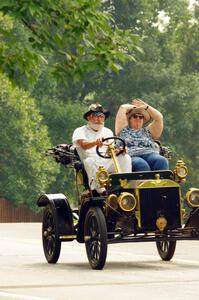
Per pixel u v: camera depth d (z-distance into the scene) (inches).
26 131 3735.2
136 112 939.3
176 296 673.6
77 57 948.0
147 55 4505.4
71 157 953.5
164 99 4387.3
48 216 946.1
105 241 865.5
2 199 3772.1
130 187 884.0
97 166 914.1
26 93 3735.2
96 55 940.0
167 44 4702.3
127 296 673.6
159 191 881.5
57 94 4471.0
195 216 891.4
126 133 938.7
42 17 908.6
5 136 3720.5
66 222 922.1
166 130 4387.3
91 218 887.1
